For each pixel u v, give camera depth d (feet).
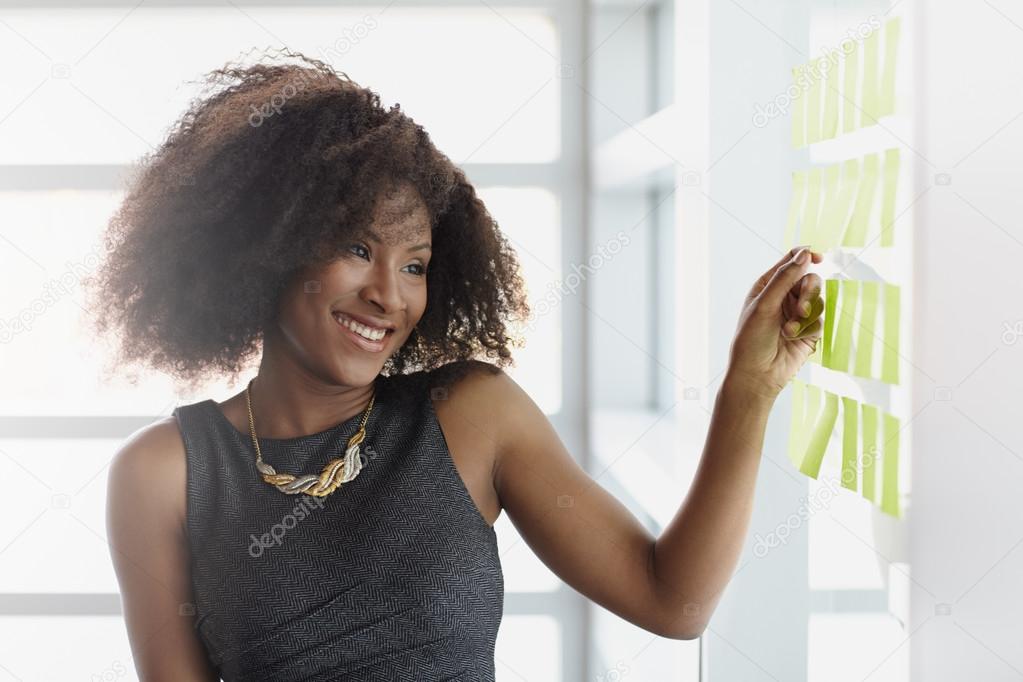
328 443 2.85
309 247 2.70
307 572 2.72
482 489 2.92
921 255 2.62
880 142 2.89
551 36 7.39
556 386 7.59
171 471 2.85
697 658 4.43
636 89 6.46
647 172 5.60
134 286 3.30
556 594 7.78
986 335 2.33
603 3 6.82
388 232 2.70
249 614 2.72
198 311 3.19
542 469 2.90
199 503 2.81
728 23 4.18
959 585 2.50
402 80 7.38
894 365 2.75
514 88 7.41
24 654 6.96
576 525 2.85
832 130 3.18
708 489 2.65
